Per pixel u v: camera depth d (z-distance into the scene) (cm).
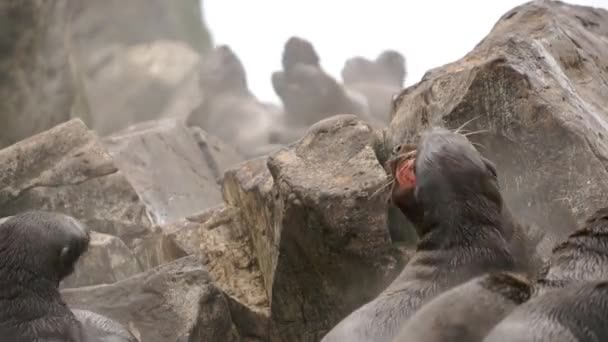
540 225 3866
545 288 2781
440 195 3222
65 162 5062
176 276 4125
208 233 4734
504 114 3966
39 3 7638
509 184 3950
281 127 8206
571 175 3828
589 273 2816
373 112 8600
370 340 3023
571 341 2416
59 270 3475
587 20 4853
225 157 7025
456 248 3192
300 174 4066
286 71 8219
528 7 4738
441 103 4131
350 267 3988
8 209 4975
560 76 4094
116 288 4122
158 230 5025
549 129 3881
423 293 3120
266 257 4366
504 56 3972
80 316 3575
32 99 7712
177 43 11425
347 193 3938
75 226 3541
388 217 4044
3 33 7444
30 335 3334
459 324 2659
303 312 4138
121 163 6203
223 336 4175
